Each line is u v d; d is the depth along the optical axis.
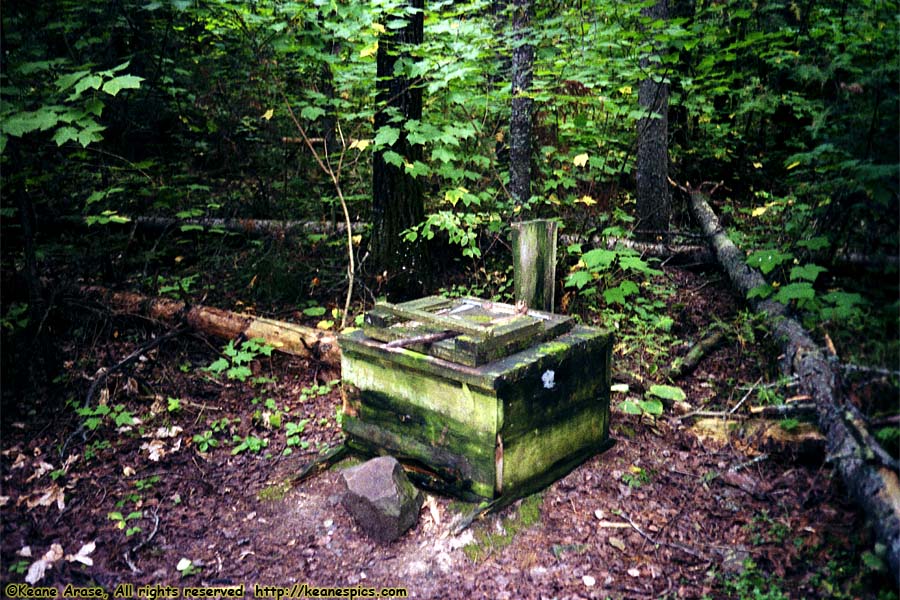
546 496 3.29
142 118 6.77
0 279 5.09
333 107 6.44
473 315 3.61
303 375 4.68
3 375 4.27
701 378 4.33
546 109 5.63
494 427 2.97
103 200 6.53
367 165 6.58
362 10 4.74
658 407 3.85
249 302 5.62
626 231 5.97
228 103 6.95
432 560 2.94
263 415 4.21
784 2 7.00
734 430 3.72
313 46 5.05
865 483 2.77
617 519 3.16
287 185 7.02
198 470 3.70
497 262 5.77
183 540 3.13
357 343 3.45
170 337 4.88
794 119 7.45
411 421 3.35
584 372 3.45
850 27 5.27
